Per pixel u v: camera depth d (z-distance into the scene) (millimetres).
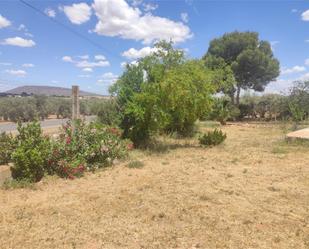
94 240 5109
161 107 13102
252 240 5133
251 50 37250
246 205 6699
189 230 5484
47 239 5133
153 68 13867
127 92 13781
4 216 6047
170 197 7156
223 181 8531
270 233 5387
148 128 13445
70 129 10016
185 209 6430
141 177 8938
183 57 15211
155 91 13039
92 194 7379
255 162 11039
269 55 40750
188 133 18094
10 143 9266
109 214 6172
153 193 7461
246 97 41844
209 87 14359
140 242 5051
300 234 5355
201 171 9672
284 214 6215
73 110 11312
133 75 14117
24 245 4949
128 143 11984
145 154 12312
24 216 6051
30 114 33625
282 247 4914
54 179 8594
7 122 32156
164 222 5816
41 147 8586
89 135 10188
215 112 28828
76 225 5664
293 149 13766
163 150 13203
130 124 13547
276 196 7297
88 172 9484
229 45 39656
